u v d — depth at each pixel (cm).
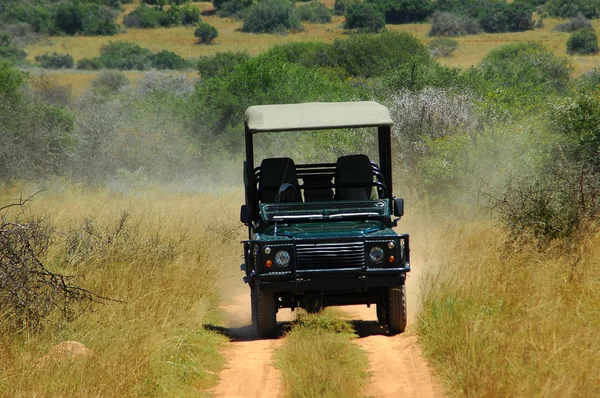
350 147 6222
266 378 2508
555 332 2436
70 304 2933
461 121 6650
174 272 3706
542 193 3997
